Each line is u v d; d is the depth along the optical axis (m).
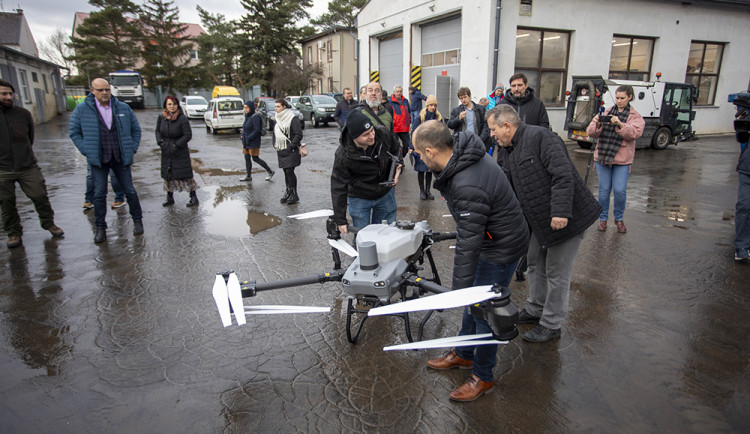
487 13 13.61
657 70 16.44
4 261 4.72
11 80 20.20
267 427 2.32
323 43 36.22
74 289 4.02
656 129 13.31
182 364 2.89
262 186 8.62
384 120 4.86
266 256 4.83
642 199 7.32
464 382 2.67
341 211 3.23
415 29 17.52
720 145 14.70
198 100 28.70
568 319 3.38
